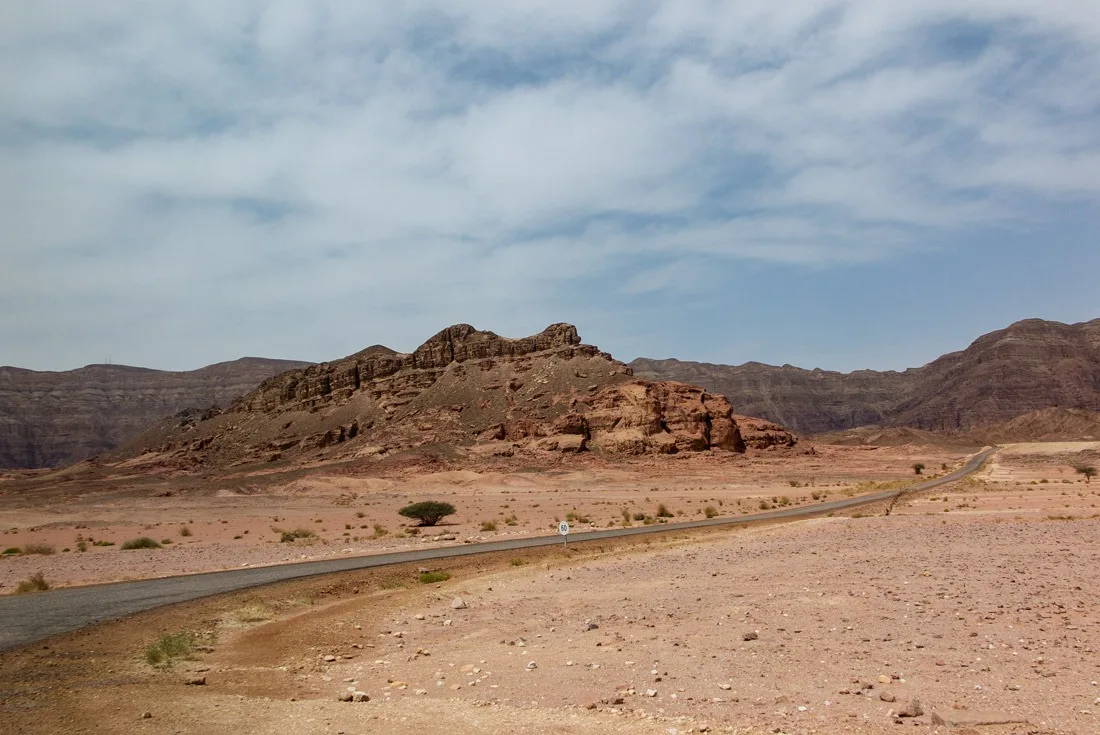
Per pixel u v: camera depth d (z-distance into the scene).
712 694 12.27
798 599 20.05
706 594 22.06
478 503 93.31
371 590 29.05
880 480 116.06
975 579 21.72
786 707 11.40
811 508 66.44
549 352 197.75
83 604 25.36
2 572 35.78
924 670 13.00
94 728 11.49
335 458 177.62
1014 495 69.00
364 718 11.74
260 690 14.09
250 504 103.75
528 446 153.12
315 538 52.25
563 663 15.00
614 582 26.34
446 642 18.36
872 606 18.59
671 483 122.06
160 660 16.94
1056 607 17.56
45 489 173.88
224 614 23.16
